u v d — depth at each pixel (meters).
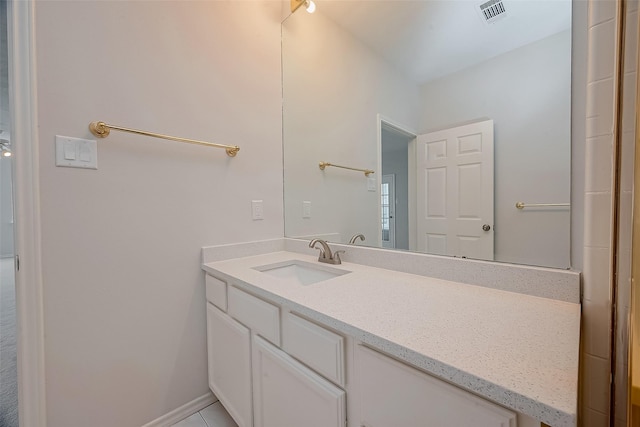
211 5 1.44
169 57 1.30
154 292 1.26
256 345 1.03
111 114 1.14
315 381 0.78
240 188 1.56
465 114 1.07
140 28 1.21
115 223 1.15
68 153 1.03
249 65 1.60
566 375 0.46
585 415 0.71
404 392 0.59
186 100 1.35
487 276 0.96
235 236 1.54
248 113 1.59
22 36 0.95
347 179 1.50
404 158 1.27
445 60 1.13
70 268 1.05
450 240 1.11
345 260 1.43
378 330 0.63
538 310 0.75
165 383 1.30
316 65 1.63
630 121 0.54
